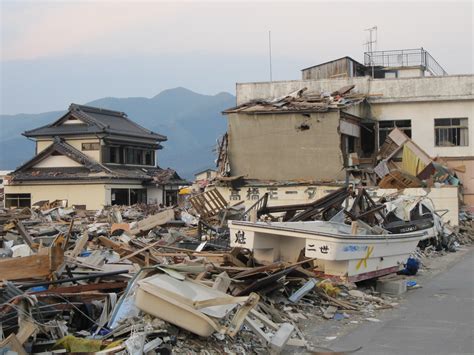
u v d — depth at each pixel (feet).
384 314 37.11
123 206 134.92
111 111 177.78
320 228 42.70
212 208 87.10
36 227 75.82
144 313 26.84
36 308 24.35
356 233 42.32
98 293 29.66
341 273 40.96
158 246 48.42
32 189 156.56
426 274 56.75
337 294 39.47
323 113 105.91
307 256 39.45
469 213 108.99
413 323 34.32
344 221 51.06
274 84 128.67
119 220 99.55
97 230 71.00
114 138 160.45
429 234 75.61
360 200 52.54
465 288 47.50
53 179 153.07
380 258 44.65
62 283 30.45
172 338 25.25
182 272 28.43
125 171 161.27
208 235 67.56
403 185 98.32
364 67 153.07
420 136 120.37
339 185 98.68
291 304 36.58
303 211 53.01
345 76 138.51
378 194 90.27
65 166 158.30
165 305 25.53
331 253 38.58
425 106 120.06
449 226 87.25
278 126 108.78
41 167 160.35
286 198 102.32
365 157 118.11
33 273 29.89
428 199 80.69
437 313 37.27
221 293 27.43
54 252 30.60
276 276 34.45
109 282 32.50
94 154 158.92
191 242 58.23
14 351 21.72
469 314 36.81
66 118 165.17
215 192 88.12
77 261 37.24
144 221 77.61
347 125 110.11
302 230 39.52
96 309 29.09
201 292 27.04
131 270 36.65
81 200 151.74
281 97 119.75
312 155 106.83
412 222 74.28
